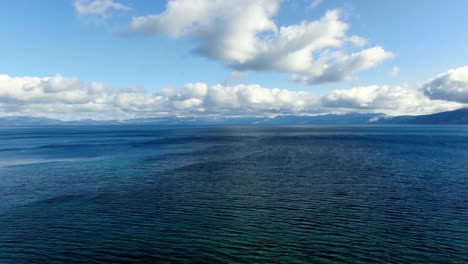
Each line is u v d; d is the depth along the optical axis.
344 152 97.19
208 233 29.33
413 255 24.31
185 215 34.66
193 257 24.47
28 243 27.47
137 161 78.94
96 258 24.50
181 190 46.22
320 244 26.53
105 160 81.38
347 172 59.94
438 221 31.56
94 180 54.22
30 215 35.09
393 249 25.38
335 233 28.86
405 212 34.53
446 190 44.25
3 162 79.25
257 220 32.72
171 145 133.62
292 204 38.34
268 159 81.50
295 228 30.27
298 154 93.00
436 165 67.44
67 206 38.50
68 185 50.31
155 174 59.75
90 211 36.41
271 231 29.59
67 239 28.25
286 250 25.50
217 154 94.88
